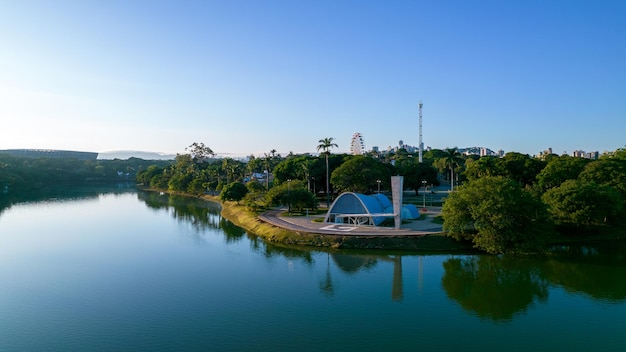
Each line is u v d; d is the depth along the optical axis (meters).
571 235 81.69
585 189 79.62
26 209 145.88
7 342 39.75
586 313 46.31
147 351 37.53
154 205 163.38
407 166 170.12
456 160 141.38
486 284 56.62
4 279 60.69
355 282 57.72
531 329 42.16
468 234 72.94
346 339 39.75
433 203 138.62
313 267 65.69
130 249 80.56
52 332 42.00
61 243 86.69
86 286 57.12
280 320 44.47
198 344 38.81
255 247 81.38
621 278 58.59
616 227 86.31
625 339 39.59
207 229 105.00
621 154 119.06
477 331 41.66
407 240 75.88
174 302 50.41
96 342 39.56
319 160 161.00
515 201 66.81
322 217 106.56
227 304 49.47
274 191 116.25
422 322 43.94
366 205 91.88
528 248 66.06
